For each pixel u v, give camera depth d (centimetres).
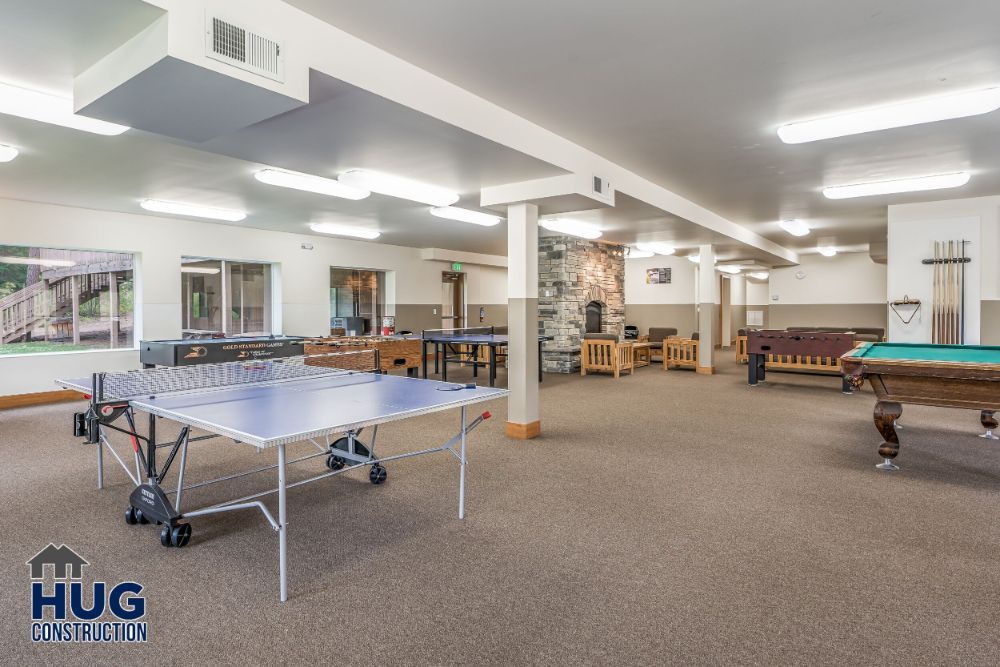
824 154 508
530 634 213
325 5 257
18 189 622
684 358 1095
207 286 902
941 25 281
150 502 299
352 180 482
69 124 346
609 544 293
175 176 565
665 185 635
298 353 717
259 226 920
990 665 194
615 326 1198
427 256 1262
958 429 561
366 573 262
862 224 921
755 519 326
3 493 371
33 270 730
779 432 550
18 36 235
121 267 811
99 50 249
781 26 281
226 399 314
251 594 244
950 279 720
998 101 356
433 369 1070
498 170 461
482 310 1462
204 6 224
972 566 266
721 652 202
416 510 342
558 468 428
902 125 395
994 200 696
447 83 343
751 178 600
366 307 1190
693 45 301
